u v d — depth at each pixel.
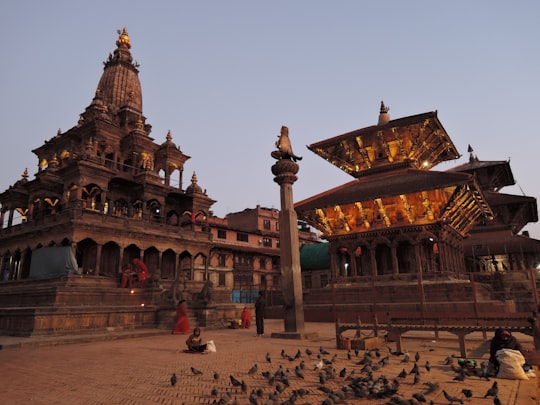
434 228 32.91
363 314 17.34
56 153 52.31
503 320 12.23
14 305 31.34
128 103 56.56
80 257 40.34
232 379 8.21
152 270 45.44
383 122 39.81
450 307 26.08
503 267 45.41
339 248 38.00
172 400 7.54
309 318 31.59
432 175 33.72
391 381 8.58
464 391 7.11
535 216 52.56
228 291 42.84
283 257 19.62
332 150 42.22
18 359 13.88
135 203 48.19
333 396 6.82
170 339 20.53
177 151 54.22
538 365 9.81
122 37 63.34
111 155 51.03
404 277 32.94
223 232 63.66
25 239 42.03
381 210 34.94
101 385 9.11
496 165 51.47
